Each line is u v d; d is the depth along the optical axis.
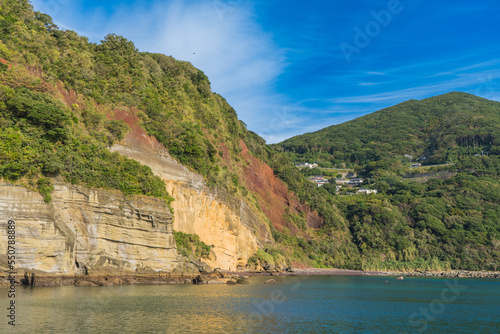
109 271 57.19
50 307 39.19
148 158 75.00
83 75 73.88
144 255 63.06
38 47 67.19
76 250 55.03
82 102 70.44
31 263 50.69
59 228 53.22
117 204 60.84
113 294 49.56
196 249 76.06
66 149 57.94
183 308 42.72
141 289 55.62
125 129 73.75
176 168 79.06
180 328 34.16
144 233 63.34
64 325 33.12
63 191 55.28
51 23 77.50
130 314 38.38
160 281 63.59
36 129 56.44
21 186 51.34
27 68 63.44
